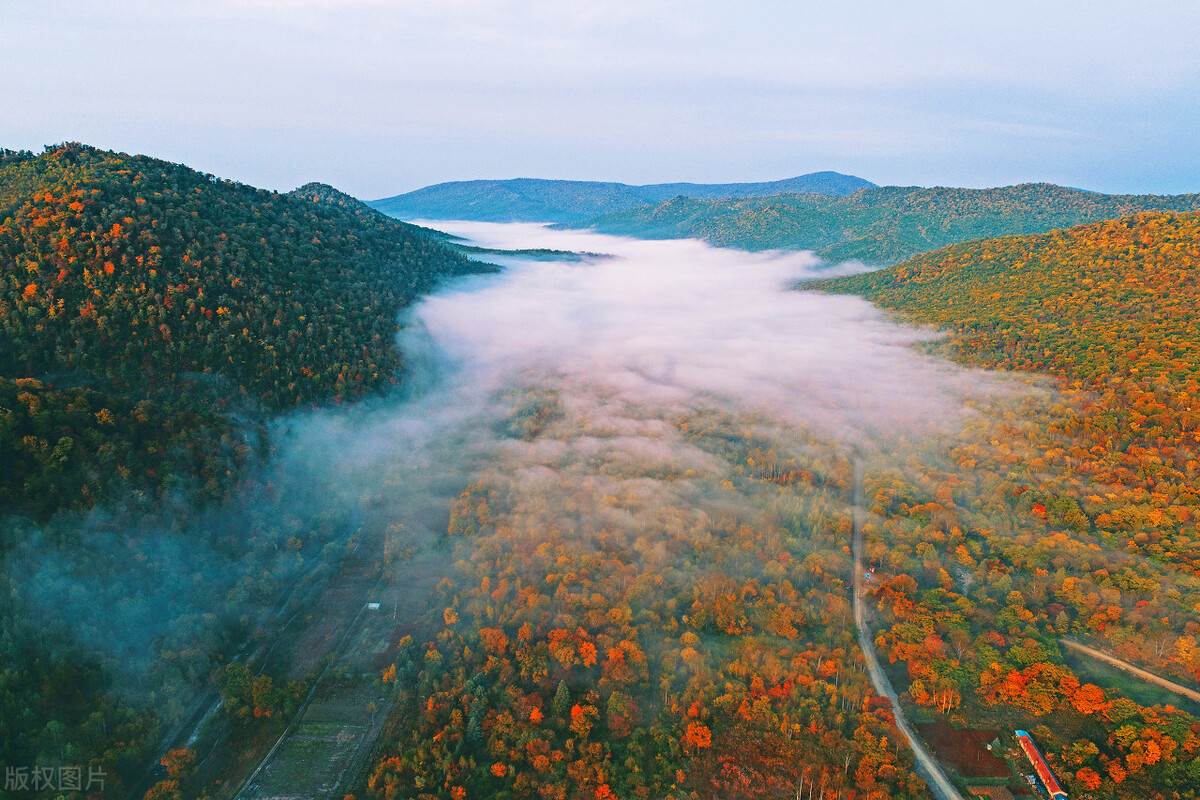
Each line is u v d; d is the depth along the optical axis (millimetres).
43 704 117875
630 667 134500
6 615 124062
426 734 125312
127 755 117625
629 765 116625
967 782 111312
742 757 117688
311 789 120250
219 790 119875
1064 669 125375
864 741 116438
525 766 118562
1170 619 136000
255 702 133000
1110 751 113062
